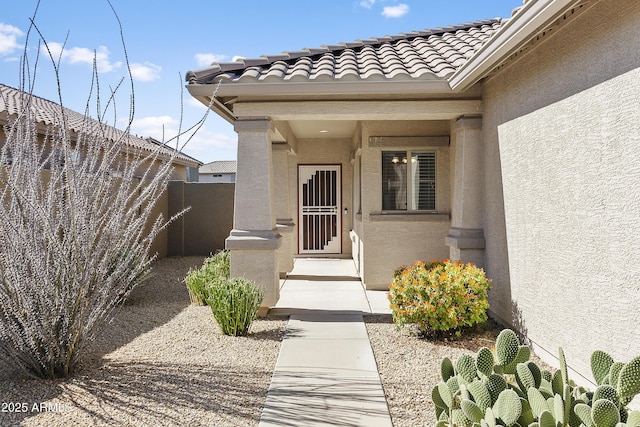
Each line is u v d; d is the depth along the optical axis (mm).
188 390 4949
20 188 5129
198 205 16906
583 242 4801
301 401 4656
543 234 5680
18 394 4867
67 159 5020
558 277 5328
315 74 7676
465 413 2912
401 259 10234
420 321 6582
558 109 5273
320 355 6047
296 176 15242
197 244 16953
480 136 7996
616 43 4227
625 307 4152
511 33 5258
